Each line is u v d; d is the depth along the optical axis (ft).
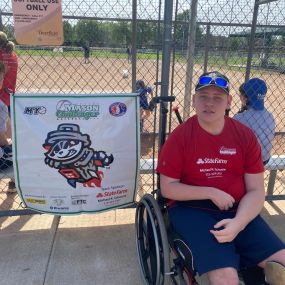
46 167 8.87
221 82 6.94
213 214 7.13
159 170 7.33
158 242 7.13
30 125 8.60
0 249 9.49
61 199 9.14
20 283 8.34
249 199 7.06
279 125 22.33
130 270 8.91
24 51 20.11
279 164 11.69
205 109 6.98
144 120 18.94
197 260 6.23
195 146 7.11
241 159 7.27
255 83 10.49
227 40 17.30
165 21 8.57
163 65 8.83
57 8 8.75
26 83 25.16
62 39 8.99
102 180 9.18
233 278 6.01
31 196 9.09
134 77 12.68
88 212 9.34
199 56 19.70
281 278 6.07
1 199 12.16
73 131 8.76
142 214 8.64
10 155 10.09
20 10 8.62
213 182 7.22
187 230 6.72
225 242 6.42
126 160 9.22
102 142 8.95
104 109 8.81
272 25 15.10
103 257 9.34
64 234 10.25
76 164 8.96
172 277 7.22
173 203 7.55
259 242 6.74
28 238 10.00
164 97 8.29
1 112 10.36
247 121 10.53
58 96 8.56
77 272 8.78
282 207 12.06
